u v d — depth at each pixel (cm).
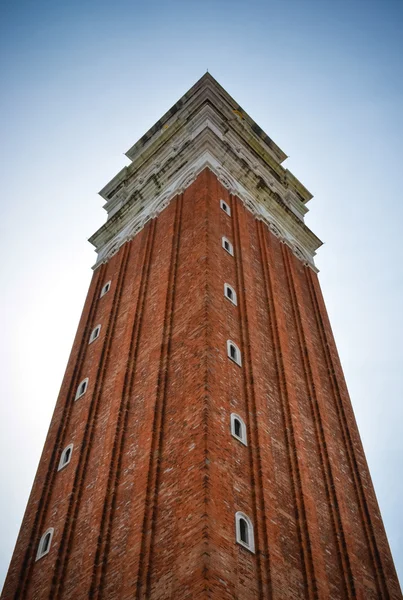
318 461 3198
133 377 3366
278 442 2988
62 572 2702
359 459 3481
